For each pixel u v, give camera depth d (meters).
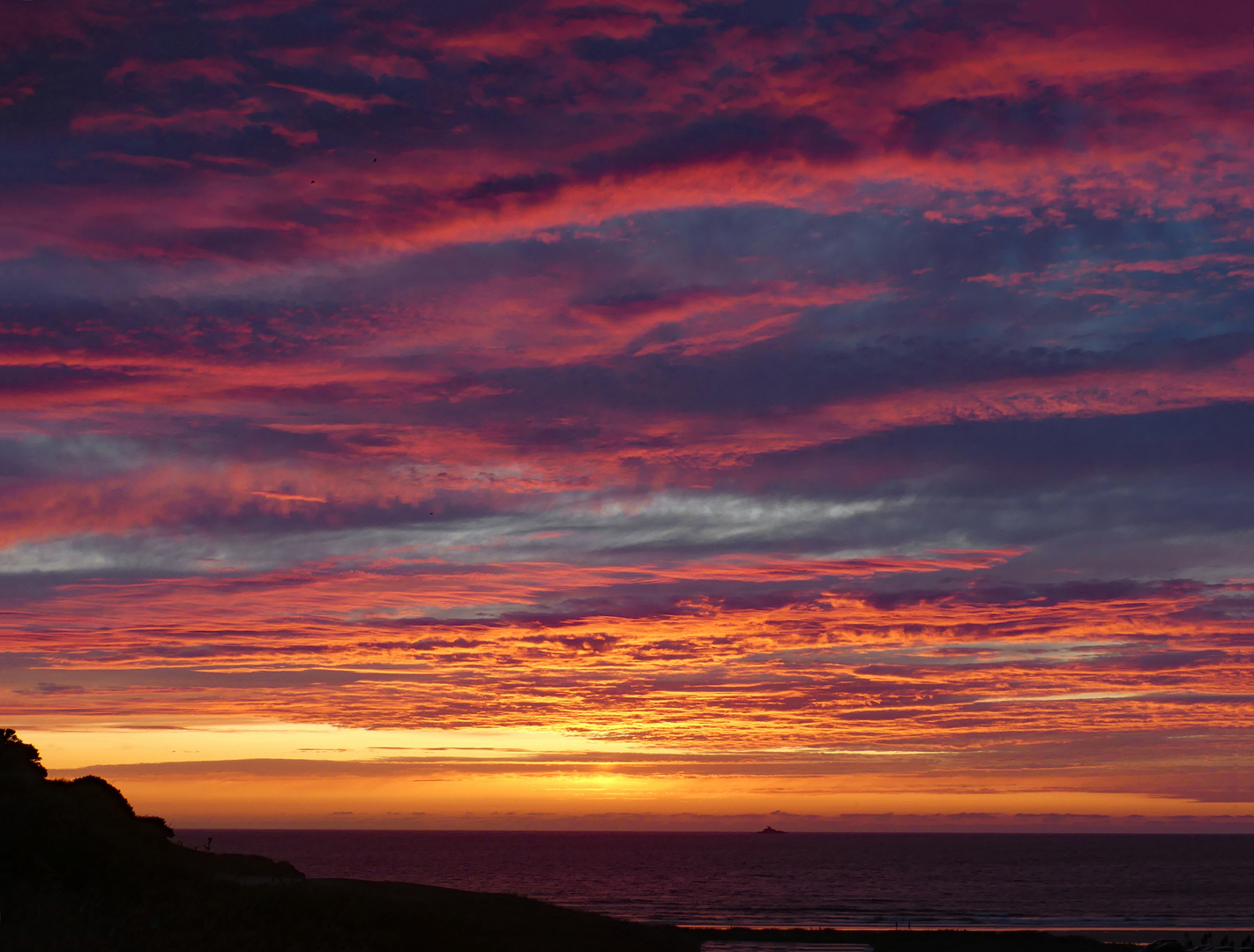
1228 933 95.75
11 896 27.91
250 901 34.19
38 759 44.28
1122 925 106.94
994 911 123.94
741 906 130.25
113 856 33.03
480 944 36.44
